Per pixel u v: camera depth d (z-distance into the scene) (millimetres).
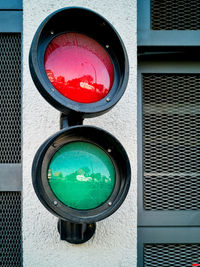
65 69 910
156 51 1521
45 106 1356
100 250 1328
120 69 982
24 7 1362
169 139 1526
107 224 1339
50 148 872
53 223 1322
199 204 1507
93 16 910
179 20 1547
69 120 954
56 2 1373
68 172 886
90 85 931
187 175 1514
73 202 882
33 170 869
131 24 1398
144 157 1510
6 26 1469
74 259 1318
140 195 1475
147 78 1540
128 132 1376
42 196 832
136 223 1349
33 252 1310
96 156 919
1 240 1438
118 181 927
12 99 1474
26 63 1356
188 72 1531
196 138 1531
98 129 847
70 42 930
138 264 1458
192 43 1506
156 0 1537
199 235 1475
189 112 1535
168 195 1502
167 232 1471
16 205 1442
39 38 867
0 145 1453
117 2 1397
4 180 1415
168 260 1486
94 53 955
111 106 923
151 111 1533
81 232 1081
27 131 1343
